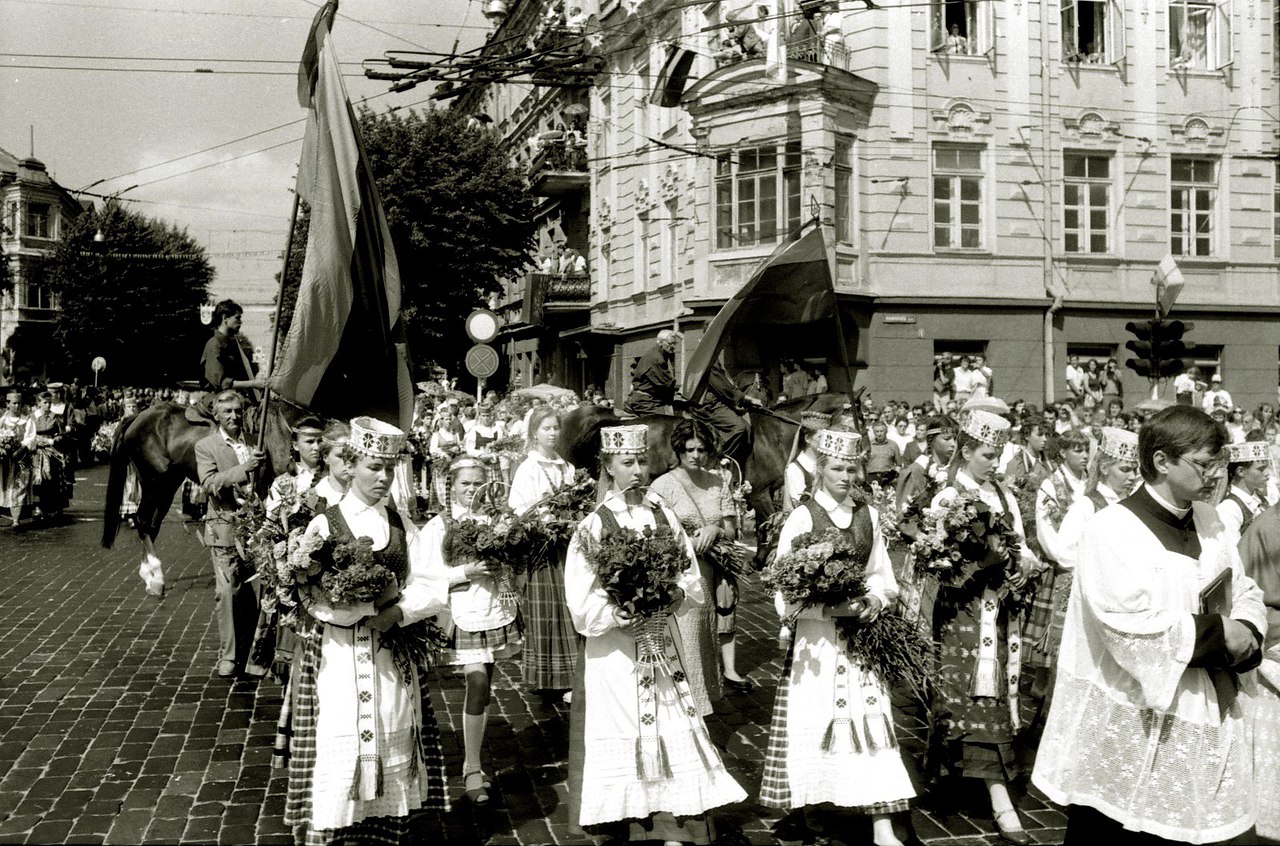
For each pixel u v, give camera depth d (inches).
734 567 261.6
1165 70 1035.9
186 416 432.8
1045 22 1003.9
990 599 210.8
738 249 962.7
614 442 201.2
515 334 1711.4
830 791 194.2
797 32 936.3
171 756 251.4
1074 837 152.9
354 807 176.2
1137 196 1031.6
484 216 1330.0
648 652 193.5
